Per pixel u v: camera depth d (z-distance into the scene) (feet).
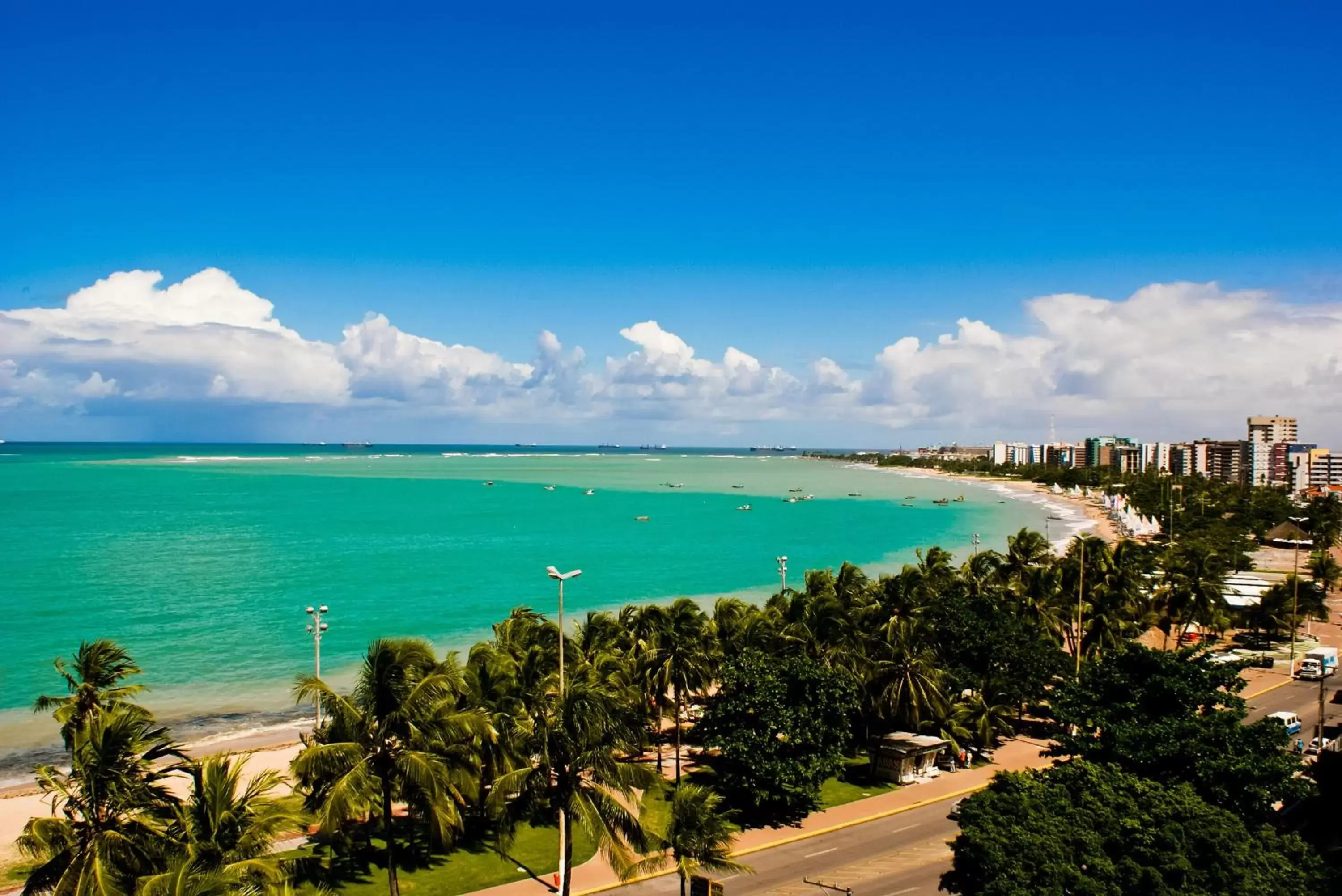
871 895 156.87
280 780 129.49
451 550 610.24
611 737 138.41
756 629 236.02
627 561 585.63
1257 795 139.44
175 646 343.46
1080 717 170.71
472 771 160.45
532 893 158.92
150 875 104.83
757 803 189.06
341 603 429.38
